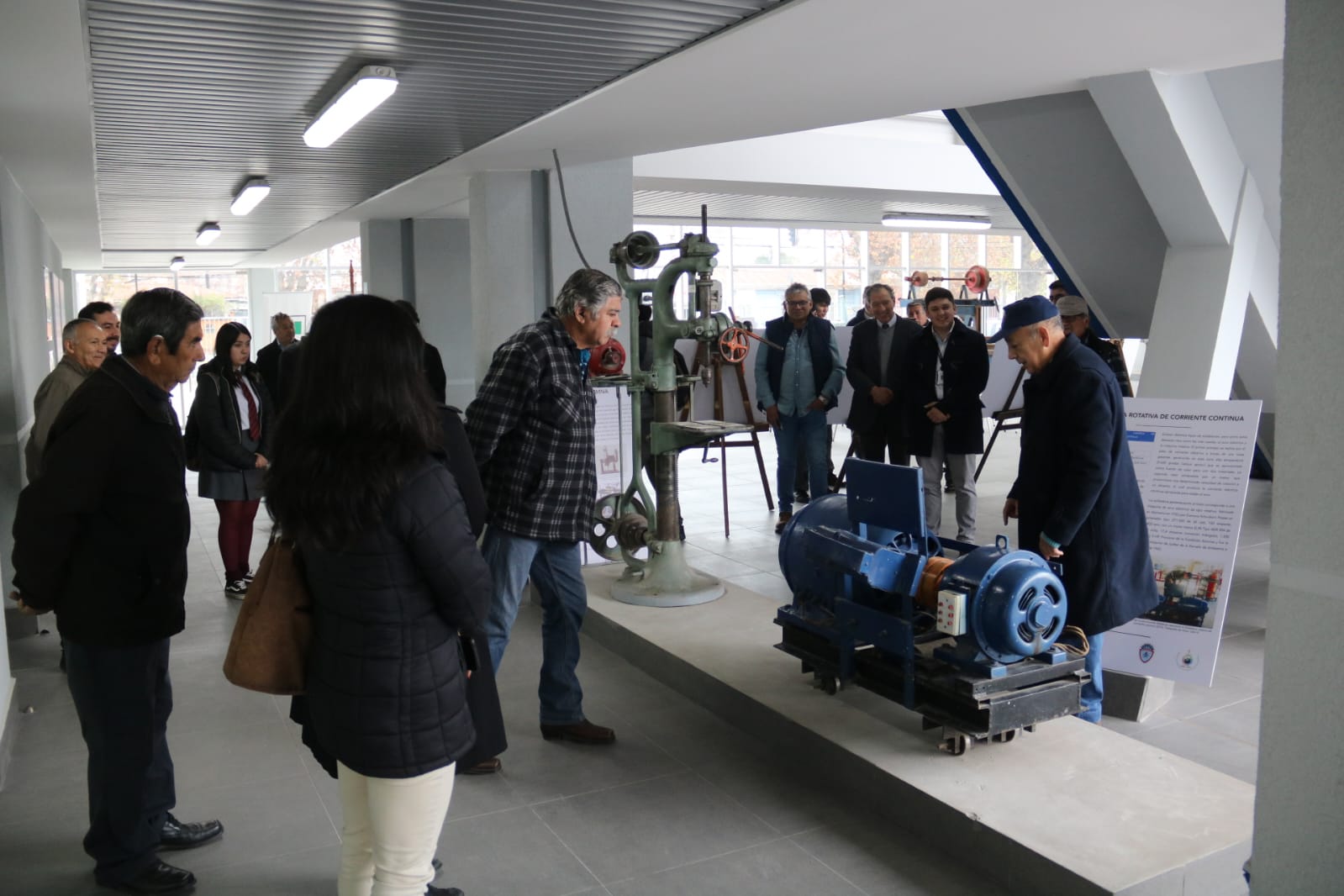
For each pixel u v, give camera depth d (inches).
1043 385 124.3
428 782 71.7
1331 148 60.9
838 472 340.5
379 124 193.2
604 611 176.7
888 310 243.4
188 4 117.6
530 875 103.9
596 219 247.1
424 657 70.5
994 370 325.7
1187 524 142.4
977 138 198.2
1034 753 117.8
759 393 251.4
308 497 66.2
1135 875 92.0
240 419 209.8
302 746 137.4
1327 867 64.2
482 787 123.8
